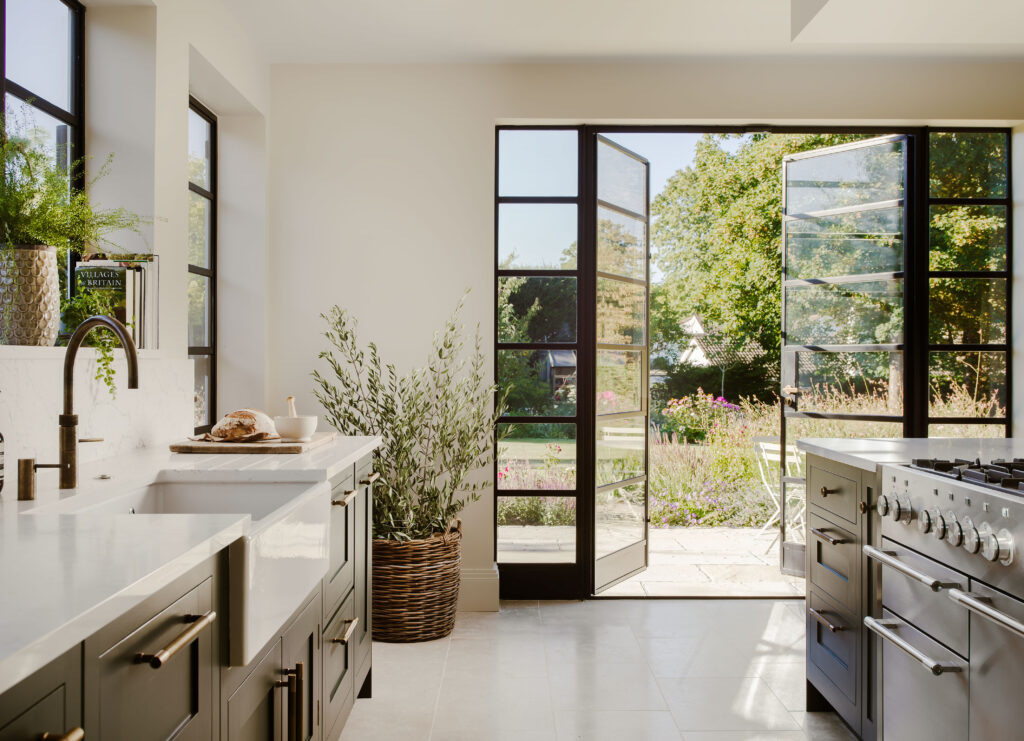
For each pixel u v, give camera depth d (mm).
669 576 4785
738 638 3463
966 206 4023
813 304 4262
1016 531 1608
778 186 8008
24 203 2027
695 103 3873
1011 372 4020
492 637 3465
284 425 2564
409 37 3588
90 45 2617
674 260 8195
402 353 3869
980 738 1746
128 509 1792
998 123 3934
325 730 2104
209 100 3559
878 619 2199
